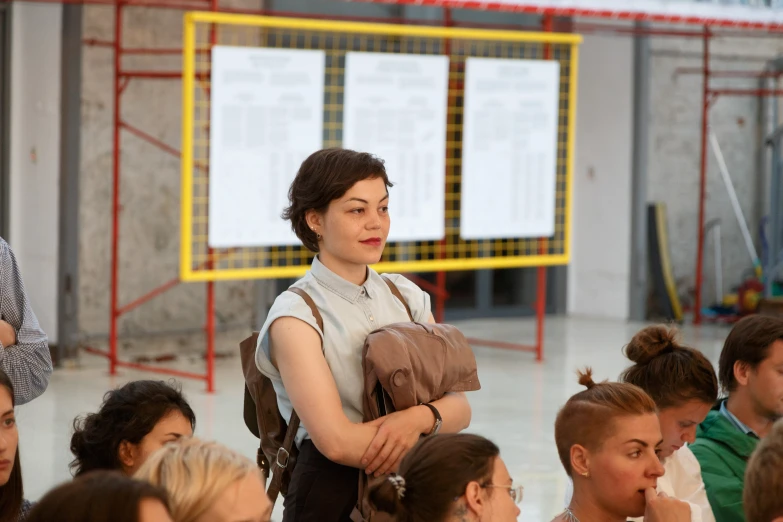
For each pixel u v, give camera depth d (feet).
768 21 31.07
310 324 9.51
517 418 25.13
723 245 42.68
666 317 40.45
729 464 11.60
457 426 9.61
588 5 28.45
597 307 41.55
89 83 30.27
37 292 30.27
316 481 9.53
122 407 9.66
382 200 9.81
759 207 43.24
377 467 9.21
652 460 9.34
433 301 39.96
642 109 40.11
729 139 42.65
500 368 31.24
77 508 5.45
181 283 32.58
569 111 30.22
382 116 27.73
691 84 41.42
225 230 25.68
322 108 26.40
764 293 38.50
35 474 19.75
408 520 7.89
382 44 35.42
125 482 5.61
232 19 24.91
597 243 41.42
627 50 40.16
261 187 25.94
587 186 41.52
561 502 18.90
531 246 40.57
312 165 9.76
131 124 31.17
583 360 32.60
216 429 23.18
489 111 29.40
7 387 8.72
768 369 11.62
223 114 25.39
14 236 30.17
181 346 32.71
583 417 9.45
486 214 29.71
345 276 9.89
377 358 9.35
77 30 29.63
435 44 36.83
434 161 28.50
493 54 38.17
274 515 16.85
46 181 29.99
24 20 29.71
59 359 30.04
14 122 29.96
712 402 10.72
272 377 9.78
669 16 29.71
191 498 6.40
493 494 7.93
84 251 30.58
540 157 30.19
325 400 9.22
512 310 41.29
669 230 41.42
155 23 31.30
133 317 31.68
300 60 26.03
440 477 7.80
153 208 31.78
